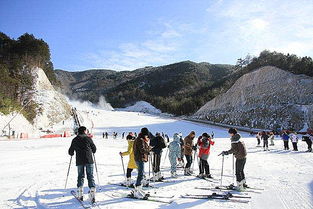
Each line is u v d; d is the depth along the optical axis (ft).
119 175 36.22
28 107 190.19
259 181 32.40
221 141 118.11
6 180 32.76
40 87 225.76
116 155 61.87
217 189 28.35
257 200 24.22
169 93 619.26
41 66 278.67
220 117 266.98
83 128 24.77
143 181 29.32
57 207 22.17
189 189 28.48
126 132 197.06
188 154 36.73
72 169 41.47
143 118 309.42
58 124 210.59
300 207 22.12
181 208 21.99
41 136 140.97
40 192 26.78
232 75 468.34
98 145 99.04
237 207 22.17
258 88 245.65
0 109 155.22
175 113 433.07
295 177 34.99
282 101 211.41
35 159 53.47
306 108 184.96
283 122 190.80
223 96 296.51
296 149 72.95
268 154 65.51
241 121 230.89
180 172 39.22
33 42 280.72
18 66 226.79
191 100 413.39
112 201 23.90
